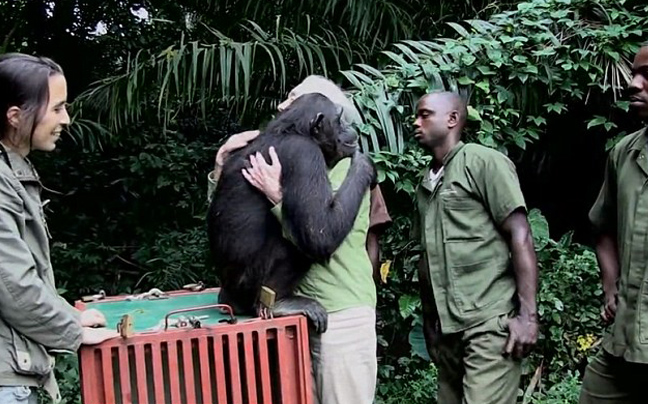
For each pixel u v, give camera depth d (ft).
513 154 17.25
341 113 8.77
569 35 14.96
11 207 6.10
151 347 6.43
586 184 18.35
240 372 6.84
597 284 14.62
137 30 28.19
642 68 8.48
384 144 13.96
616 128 16.22
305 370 6.93
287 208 7.79
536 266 9.61
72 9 27.58
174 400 6.47
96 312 7.00
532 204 18.75
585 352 14.58
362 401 8.22
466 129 14.32
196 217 22.41
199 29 22.57
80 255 22.68
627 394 9.18
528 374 14.52
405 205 14.28
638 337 8.34
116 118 19.10
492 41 14.47
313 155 7.96
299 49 16.80
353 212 8.00
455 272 9.88
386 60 16.53
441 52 14.56
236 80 16.34
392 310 14.80
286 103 9.49
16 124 6.39
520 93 14.71
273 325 6.83
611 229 9.84
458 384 10.50
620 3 15.20
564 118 17.04
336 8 18.94
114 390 6.44
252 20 20.07
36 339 6.18
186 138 25.89
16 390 6.18
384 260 14.37
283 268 8.11
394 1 18.60
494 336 9.62
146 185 24.39
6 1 26.91
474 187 9.82
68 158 24.88
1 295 5.97
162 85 16.63
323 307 8.06
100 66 28.04
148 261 22.33
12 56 6.46
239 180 8.25
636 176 8.68
